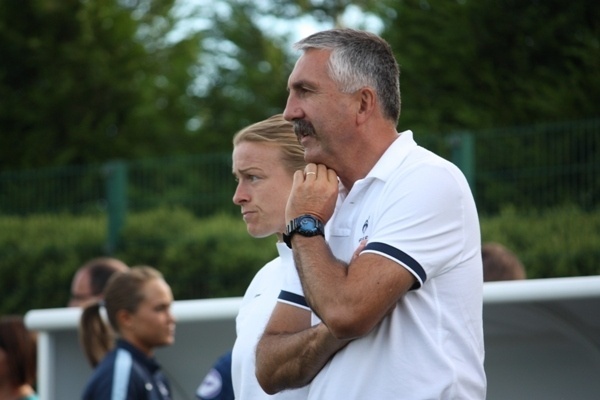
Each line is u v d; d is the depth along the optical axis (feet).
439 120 99.76
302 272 22.35
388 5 108.99
